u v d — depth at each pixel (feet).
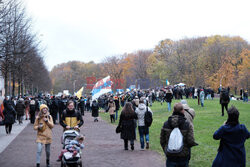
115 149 42.55
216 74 219.82
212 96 146.82
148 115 41.29
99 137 55.62
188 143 21.36
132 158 36.11
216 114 79.46
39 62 178.50
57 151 42.09
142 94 135.44
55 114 81.25
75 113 33.47
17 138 55.11
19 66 111.24
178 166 21.33
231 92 234.58
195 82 219.41
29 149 43.57
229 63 222.89
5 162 35.04
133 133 41.24
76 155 28.30
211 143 44.39
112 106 84.23
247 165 31.76
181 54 240.94
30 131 66.08
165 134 21.80
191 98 159.22
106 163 33.68
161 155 37.78
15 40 76.38
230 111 21.56
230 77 217.77
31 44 105.19
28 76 170.19
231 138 21.29
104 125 77.71
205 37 281.95
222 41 250.78
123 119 41.39
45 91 405.39
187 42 264.52
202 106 102.78
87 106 147.84
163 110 102.37
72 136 31.24
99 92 125.90
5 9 71.00
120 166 32.27
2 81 162.71
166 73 245.24
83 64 501.56
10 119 60.03
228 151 21.26
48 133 32.27
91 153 39.65
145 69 307.58
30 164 33.88
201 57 230.27
